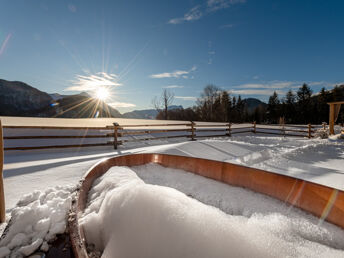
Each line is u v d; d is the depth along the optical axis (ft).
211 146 16.34
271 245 2.62
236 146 16.83
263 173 4.62
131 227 2.80
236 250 2.48
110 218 3.07
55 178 7.43
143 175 6.15
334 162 11.52
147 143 20.84
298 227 3.24
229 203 4.32
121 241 2.67
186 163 6.48
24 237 3.05
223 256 2.41
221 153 14.74
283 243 2.72
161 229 2.72
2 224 3.76
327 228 3.21
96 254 2.74
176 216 2.87
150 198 3.15
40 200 4.42
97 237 3.03
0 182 3.81
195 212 3.03
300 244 2.80
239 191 4.84
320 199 3.54
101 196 4.12
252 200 4.34
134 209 3.02
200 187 5.20
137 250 2.56
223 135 31.89
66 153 14.51
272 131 38.73
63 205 3.72
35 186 6.51
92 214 3.38
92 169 5.31
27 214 3.43
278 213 3.71
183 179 5.79
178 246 2.54
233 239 2.60
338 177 8.61
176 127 35.96
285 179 4.17
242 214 3.87
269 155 12.98
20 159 11.80
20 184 6.70
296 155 13.05
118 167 6.01
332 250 2.68
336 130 34.55
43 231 3.19
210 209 3.28
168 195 3.34
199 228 2.72
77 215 3.02
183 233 2.66
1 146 3.79
